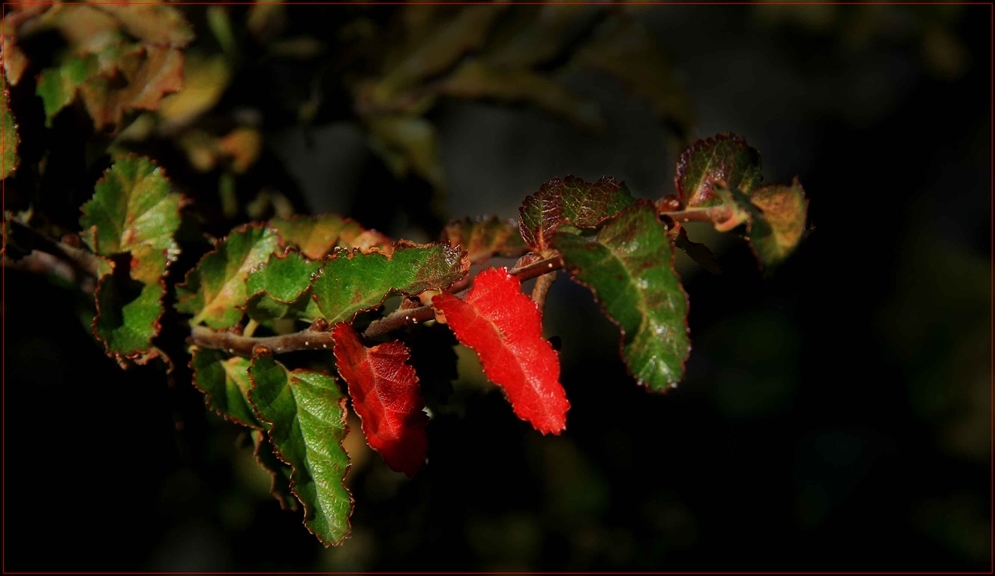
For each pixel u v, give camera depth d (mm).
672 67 732
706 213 489
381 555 744
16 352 626
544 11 703
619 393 895
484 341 484
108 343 509
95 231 518
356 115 665
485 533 800
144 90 540
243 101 619
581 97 726
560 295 1321
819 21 1042
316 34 631
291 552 758
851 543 1311
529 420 481
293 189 606
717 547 980
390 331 499
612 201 491
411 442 494
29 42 581
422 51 688
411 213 672
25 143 526
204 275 516
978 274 1655
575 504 872
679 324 472
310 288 499
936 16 1027
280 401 499
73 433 608
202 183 594
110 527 707
